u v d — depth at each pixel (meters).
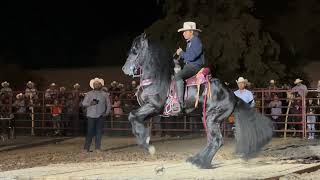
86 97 16.14
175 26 28.20
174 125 21.92
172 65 11.06
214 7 28.59
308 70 31.61
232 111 11.17
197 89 10.91
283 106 20.67
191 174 10.64
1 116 21.97
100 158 14.39
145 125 11.14
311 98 19.98
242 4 28.53
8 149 17.31
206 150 11.23
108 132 23.06
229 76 27.62
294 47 31.61
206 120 11.12
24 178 10.47
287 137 20.44
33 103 22.95
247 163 12.48
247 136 11.13
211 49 27.48
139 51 11.03
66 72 37.06
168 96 10.90
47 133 22.94
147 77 10.91
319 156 14.26
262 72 27.67
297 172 11.34
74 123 22.50
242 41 27.53
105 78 34.75
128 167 11.80
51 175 10.62
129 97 22.30
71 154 15.52
